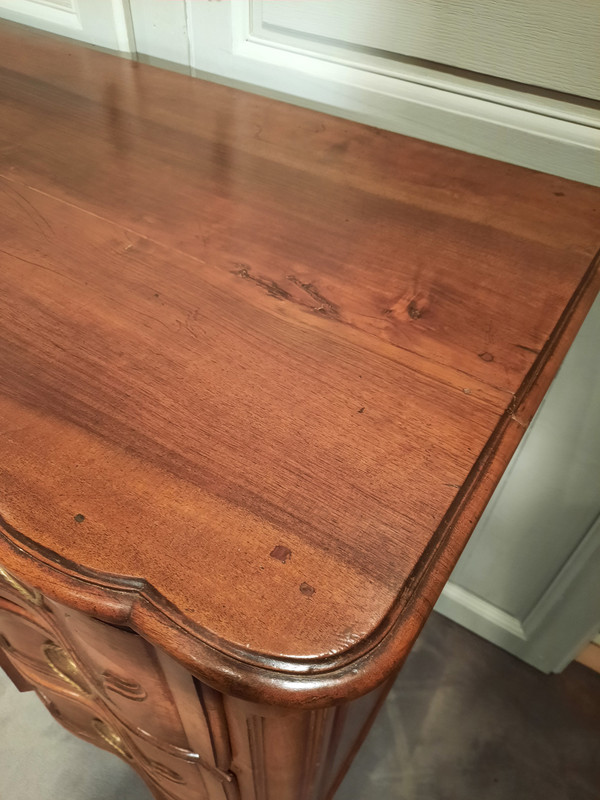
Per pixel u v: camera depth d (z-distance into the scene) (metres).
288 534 0.32
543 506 0.92
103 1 0.76
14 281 0.45
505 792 1.00
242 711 0.39
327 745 0.49
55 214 0.51
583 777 1.02
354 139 0.63
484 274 0.48
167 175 0.56
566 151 0.62
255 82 0.75
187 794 0.68
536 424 0.82
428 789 1.00
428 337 0.43
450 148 0.63
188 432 0.36
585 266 0.49
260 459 0.35
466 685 1.12
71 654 0.55
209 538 0.32
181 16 0.74
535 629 1.08
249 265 0.48
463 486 0.34
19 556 0.31
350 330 0.43
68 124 0.62
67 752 1.04
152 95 0.68
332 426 0.37
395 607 0.30
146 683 0.45
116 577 0.30
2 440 0.35
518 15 0.57
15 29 0.80
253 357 0.41
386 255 0.49
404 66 0.66
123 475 0.34
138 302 0.44
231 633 0.28
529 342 0.43
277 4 0.67
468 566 1.09
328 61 0.69
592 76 0.58
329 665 0.28
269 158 0.59
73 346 0.41
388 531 0.32
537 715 1.09
